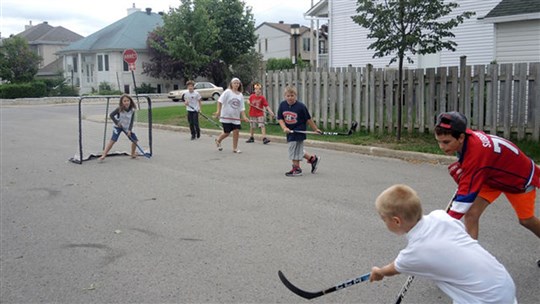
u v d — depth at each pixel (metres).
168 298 4.73
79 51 48.19
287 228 6.65
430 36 12.47
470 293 3.07
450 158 10.73
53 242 6.31
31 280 5.20
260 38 69.75
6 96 36.59
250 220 7.02
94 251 5.98
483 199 4.74
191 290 4.88
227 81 46.97
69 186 9.32
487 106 12.03
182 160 11.84
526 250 5.69
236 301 4.64
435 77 12.81
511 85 11.62
